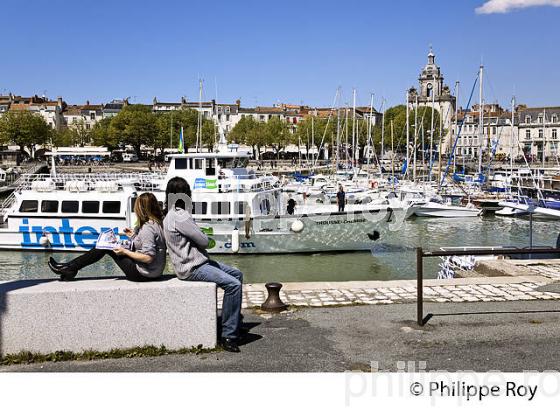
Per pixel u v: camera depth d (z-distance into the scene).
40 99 143.88
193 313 6.64
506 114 126.81
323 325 8.25
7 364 6.19
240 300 6.86
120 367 6.21
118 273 21.09
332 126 103.38
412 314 8.86
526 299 9.85
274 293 9.12
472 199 46.91
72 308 6.34
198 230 6.72
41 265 22.98
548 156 113.25
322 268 22.50
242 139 117.38
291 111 151.38
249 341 7.43
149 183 25.06
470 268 15.49
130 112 102.19
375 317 8.69
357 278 20.84
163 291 6.54
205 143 102.38
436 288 10.75
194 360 6.48
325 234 24.31
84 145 120.12
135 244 6.67
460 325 8.23
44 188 24.75
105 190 24.12
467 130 125.06
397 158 104.69
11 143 96.69
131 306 6.46
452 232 35.72
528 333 7.83
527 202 43.25
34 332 6.30
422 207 41.94
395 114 121.81
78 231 24.16
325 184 52.44
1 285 6.57
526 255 16.64
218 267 6.96
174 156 24.16
